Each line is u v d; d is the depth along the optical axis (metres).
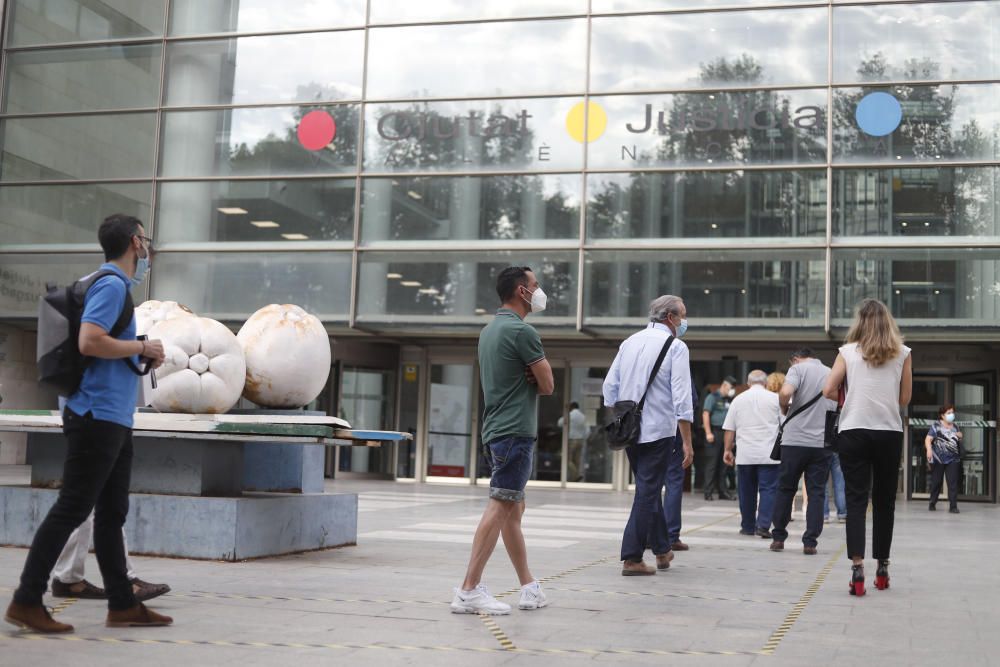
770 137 18.69
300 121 20.48
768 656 4.54
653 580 7.03
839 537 10.90
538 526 11.57
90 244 21.11
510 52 19.84
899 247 17.98
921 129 18.22
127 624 4.84
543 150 19.48
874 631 5.22
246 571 6.93
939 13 18.39
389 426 22.78
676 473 9.16
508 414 5.52
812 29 18.78
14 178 21.62
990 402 20.64
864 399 6.50
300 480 8.71
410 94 20.11
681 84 19.12
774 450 9.34
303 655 4.30
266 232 20.38
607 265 18.95
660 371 7.27
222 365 8.19
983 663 4.48
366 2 20.47
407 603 5.73
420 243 19.73
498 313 5.70
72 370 4.58
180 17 21.20
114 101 21.30
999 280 17.62
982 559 9.02
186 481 7.80
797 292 18.20
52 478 8.06
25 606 4.58
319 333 9.02
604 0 19.58
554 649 4.57
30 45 21.81
